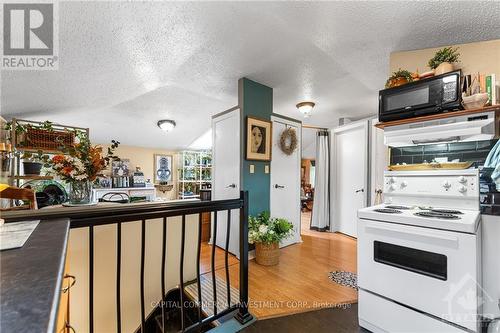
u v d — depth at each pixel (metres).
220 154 3.10
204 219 3.32
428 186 1.76
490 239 1.46
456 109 1.50
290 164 3.35
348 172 3.88
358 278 1.55
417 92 1.60
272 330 1.52
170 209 1.20
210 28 1.78
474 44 1.62
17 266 0.51
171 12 1.62
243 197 1.55
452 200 1.65
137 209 1.09
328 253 2.94
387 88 1.80
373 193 3.32
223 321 1.60
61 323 0.89
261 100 2.85
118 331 1.07
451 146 1.80
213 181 3.24
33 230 0.77
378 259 1.45
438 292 1.22
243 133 2.69
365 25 1.68
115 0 1.53
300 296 1.89
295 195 3.42
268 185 2.99
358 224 1.57
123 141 5.22
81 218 0.94
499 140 1.51
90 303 0.99
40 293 0.41
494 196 1.46
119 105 3.44
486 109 1.42
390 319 1.39
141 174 5.49
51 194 3.32
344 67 2.36
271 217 2.99
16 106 2.85
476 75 1.56
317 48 2.02
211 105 3.66
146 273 1.81
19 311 0.35
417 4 1.45
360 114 4.18
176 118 4.18
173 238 2.00
